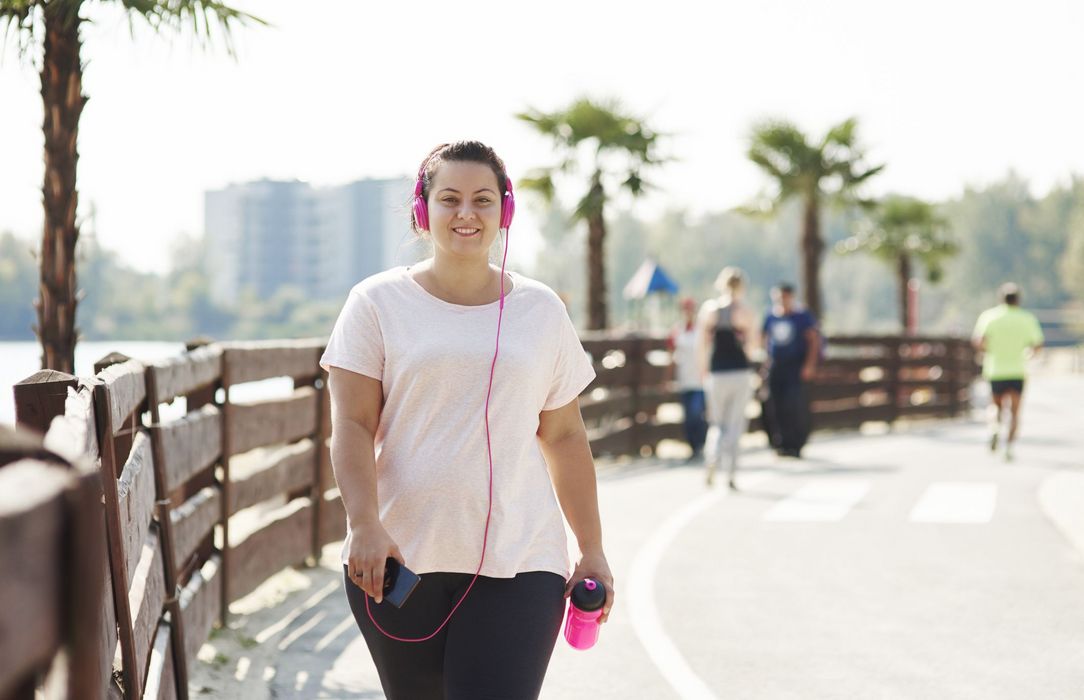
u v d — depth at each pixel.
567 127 23.14
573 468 3.30
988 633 6.46
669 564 8.47
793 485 12.87
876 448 17.50
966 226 170.75
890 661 5.92
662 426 17.31
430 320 3.07
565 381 3.24
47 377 3.09
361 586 2.90
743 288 12.80
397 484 3.07
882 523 10.20
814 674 5.71
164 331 162.25
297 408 7.91
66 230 7.23
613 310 176.50
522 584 3.07
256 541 7.09
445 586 3.07
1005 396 15.70
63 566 1.18
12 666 1.08
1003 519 10.33
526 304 3.16
